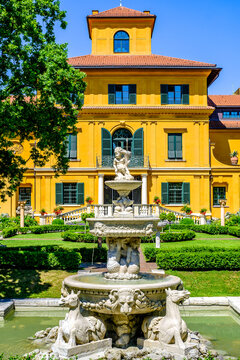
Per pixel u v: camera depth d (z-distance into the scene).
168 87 35.41
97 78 35.16
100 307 8.00
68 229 26.50
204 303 11.23
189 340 8.05
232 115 41.12
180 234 21.58
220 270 14.48
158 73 35.09
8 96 14.40
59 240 22.14
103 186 35.16
